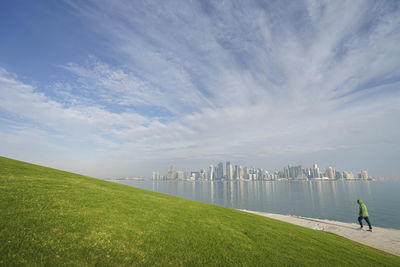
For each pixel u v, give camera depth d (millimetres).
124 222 8750
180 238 8344
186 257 6887
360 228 19984
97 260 5711
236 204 72125
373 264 9336
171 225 9719
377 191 126312
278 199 88125
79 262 5441
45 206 8383
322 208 60531
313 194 111250
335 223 22750
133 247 6848
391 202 71625
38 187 10711
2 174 11789
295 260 8062
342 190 141000
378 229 19734
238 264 6961
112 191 14500
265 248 8820
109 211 9648
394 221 40531
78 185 13602
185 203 16656
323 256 9102
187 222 10695
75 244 6195
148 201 13984
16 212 7215
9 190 9242
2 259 4793
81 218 8062
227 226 11281
